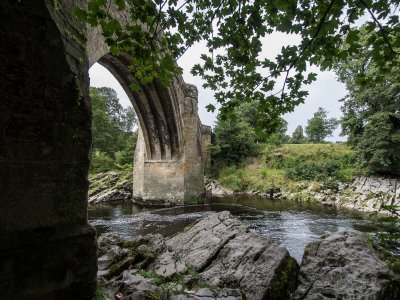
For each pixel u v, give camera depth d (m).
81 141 2.84
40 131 2.49
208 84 3.84
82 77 2.88
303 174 26.81
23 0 2.24
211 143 33.34
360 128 23.47
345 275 5.34
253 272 5.64
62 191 2.72
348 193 21.34
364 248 5.94
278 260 5.82
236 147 32.28
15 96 2.30
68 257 2.77
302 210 18.00
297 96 3.61
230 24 3.11
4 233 2.33
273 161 30.72
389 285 5.09
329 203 20.47
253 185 28.50
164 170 19.98
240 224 7.71
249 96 3.84
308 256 6.07
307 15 2.82
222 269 5.95
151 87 16.80
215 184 30.19
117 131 43.19
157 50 3.00
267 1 2.81
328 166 25.95
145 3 2.65
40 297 2.56
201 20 3.11
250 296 5.13
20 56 2.28
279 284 5.40
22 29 2.27
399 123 5.77
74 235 2.80
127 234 11.94
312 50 3.08
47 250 2.60
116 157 34.62
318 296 5.05
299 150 30.66
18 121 2.34
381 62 3.10
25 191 2.44
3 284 2.33
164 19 2.97
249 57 3.41
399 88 19.33
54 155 2.62
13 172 2.35
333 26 2.80
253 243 6.60
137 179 22.17
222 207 19.19
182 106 19.69
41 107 2.47
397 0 2.55
